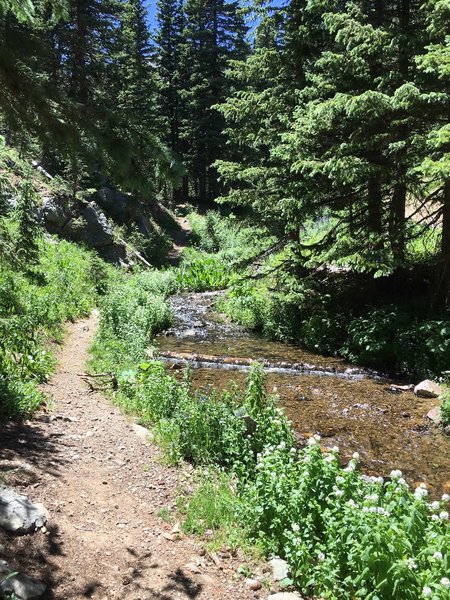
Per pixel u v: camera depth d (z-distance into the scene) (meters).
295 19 17.23
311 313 16.95
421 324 13.37
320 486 4.61
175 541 4.85
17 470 5.40
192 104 45.91
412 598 3.48
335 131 14.47
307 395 11.38
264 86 27.97
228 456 6.88
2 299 12.20
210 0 46.41
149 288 25.42
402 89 11.06
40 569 3.92
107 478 5.94
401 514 4.09
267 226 18.23
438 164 10.46
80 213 27.81
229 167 18.03
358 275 17.12
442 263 14.13
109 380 10.03
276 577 4.39
